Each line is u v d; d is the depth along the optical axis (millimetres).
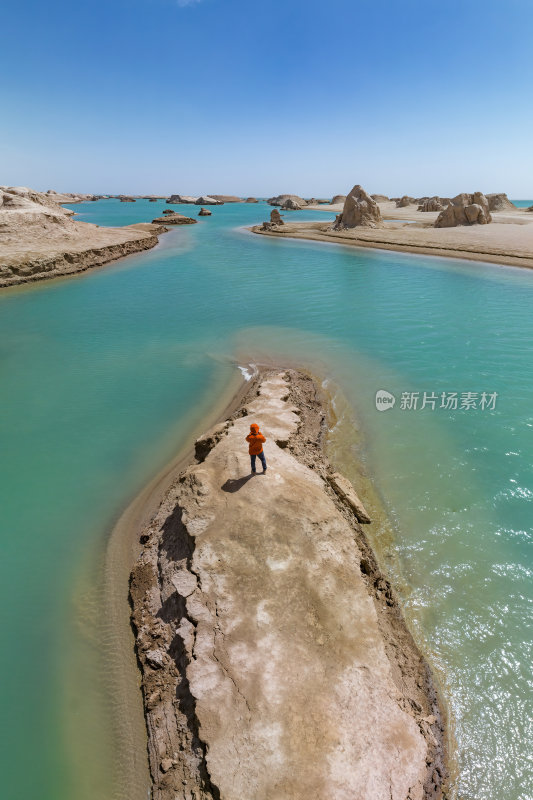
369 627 8008
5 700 7996
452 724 7328
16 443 16438
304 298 36250
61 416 18438
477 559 10680
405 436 16078
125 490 13812
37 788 6738
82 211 162125
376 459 14758
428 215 110500
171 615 8672
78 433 17109
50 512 12875
